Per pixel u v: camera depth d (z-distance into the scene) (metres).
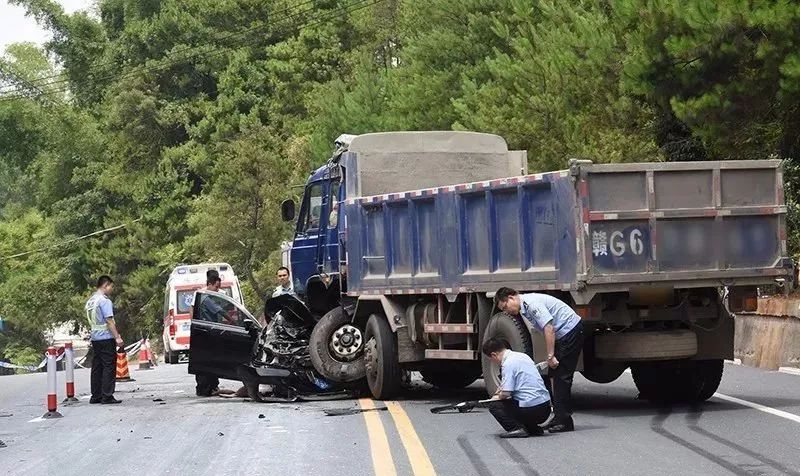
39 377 36.16
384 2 79.62
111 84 90.69
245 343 21.38
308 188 22.69
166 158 79.88
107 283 22.02
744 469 11.55
